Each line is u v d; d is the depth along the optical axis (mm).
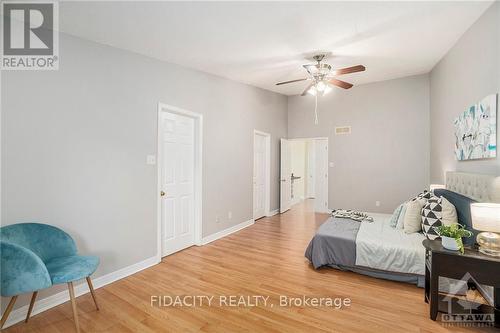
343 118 5691
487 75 2383
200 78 3875
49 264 1998
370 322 1970
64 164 2385
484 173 2457
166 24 2484
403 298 2305
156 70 3242
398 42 3105
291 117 6359
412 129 4953
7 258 1692
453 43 3170
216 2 2162
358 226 3219
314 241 2961
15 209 2094
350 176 5641
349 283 2596
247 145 4930
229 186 4465
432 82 4375
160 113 3270
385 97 5203
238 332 1874
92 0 2045
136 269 2965
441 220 2580
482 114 2412
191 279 2727
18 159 2109
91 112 2586
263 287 2531
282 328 1911
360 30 2756
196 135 3859
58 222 2342
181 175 3678
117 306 2234
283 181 6141
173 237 3541
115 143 2789
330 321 1987
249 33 2746
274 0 2160
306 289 2482
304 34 2811
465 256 1834
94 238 2605
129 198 2920
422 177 4898
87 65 2566
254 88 5117
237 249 3646
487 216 1787
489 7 2334
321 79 3586
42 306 2191
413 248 2461
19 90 2125
